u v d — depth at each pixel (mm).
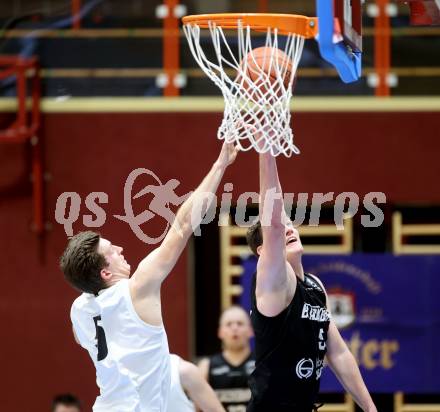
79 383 15227
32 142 15297
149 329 7371
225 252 15586
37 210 15188
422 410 15766
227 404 13070
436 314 15234
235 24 7719
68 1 17172
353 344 15273
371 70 15789
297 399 7605
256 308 7531
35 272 15258
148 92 15875
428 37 16016
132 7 17375
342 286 15320
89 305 7492
